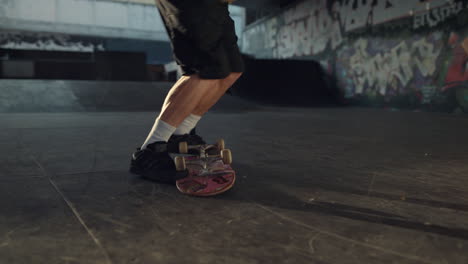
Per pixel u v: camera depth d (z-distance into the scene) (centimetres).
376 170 186
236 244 88
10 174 166
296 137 331
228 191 140
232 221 105
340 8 1188
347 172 180
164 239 91
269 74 1240
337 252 85
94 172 172
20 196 129
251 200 128
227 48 147
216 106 830
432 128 439
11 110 657
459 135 361
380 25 1009
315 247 88
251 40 1945
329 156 229
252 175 170
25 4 2334
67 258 79
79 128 389
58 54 1558
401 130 411
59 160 204
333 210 118
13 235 92
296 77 1277
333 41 1232
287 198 131
